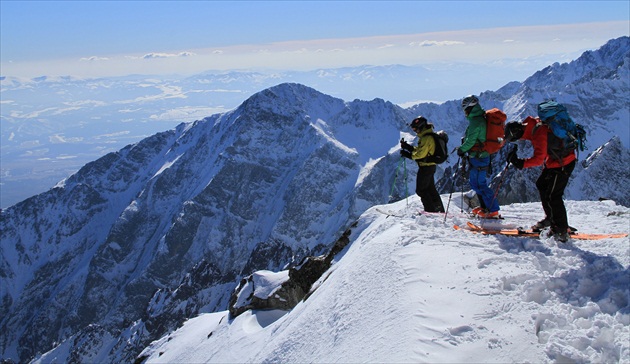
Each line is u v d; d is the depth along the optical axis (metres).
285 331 16.84
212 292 161.50
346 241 23.42
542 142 12.48
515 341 8.94
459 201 19.88
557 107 12.49
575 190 72.06
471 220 14.59
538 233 12.91
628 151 76.19
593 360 8.19
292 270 26.80
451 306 10.13
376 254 13.98
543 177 12.84
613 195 71.25
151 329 156.12
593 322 9.00
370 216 22.95
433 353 8.93
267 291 27.67
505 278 10.62
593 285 10.03
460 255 12.08
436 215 15.86
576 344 8.59
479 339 9.12
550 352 8.52
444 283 11.01
